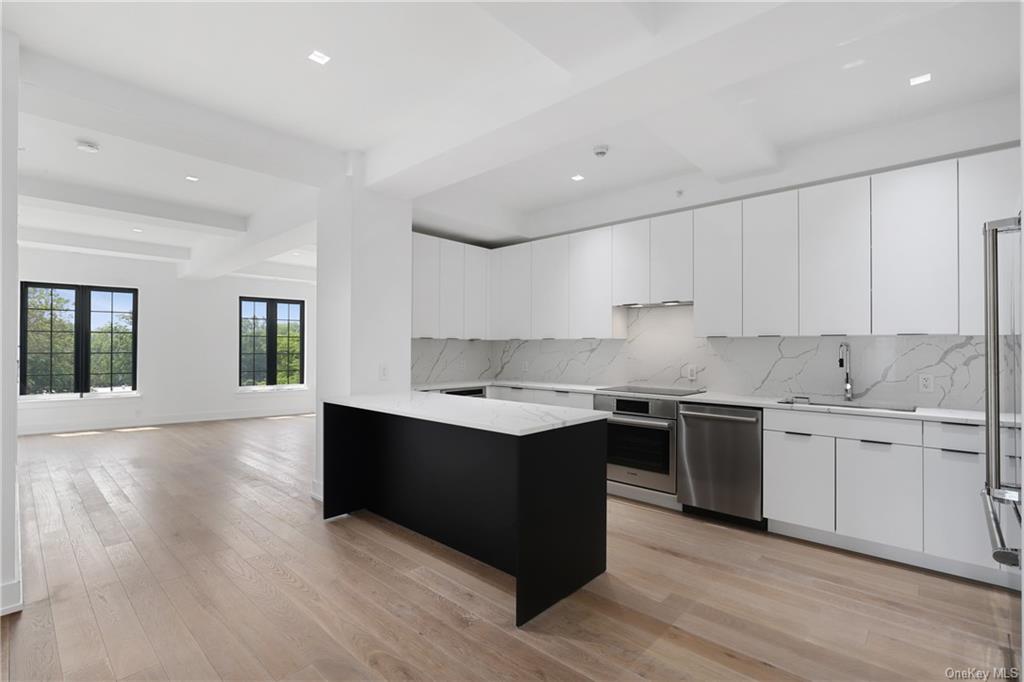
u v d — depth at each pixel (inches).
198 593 95.9
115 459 211.8
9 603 87.9
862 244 124.2
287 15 84.7
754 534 129.6
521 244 207.3
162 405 310.7
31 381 271.7
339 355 149.9
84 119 109.1
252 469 195.6
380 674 72.9
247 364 348.8
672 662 76.3
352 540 123.3
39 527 130.5
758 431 131.5
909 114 119.5
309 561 110.8
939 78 103.9
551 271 196.9
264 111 120.3
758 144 128.7
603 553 106.8
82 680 70.9
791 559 113.7
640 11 76.7
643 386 180.9
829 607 92.4
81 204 176.1
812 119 122.3
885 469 112.0
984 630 84.7
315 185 153.9
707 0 75.2
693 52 78.8
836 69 100.3
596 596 96.7
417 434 128.4
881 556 113.7
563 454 96.4
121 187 178.1
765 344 153.7
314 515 141.4
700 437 142.4
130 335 303.6
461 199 185.3
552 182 174.2
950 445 103.9
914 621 87.6
